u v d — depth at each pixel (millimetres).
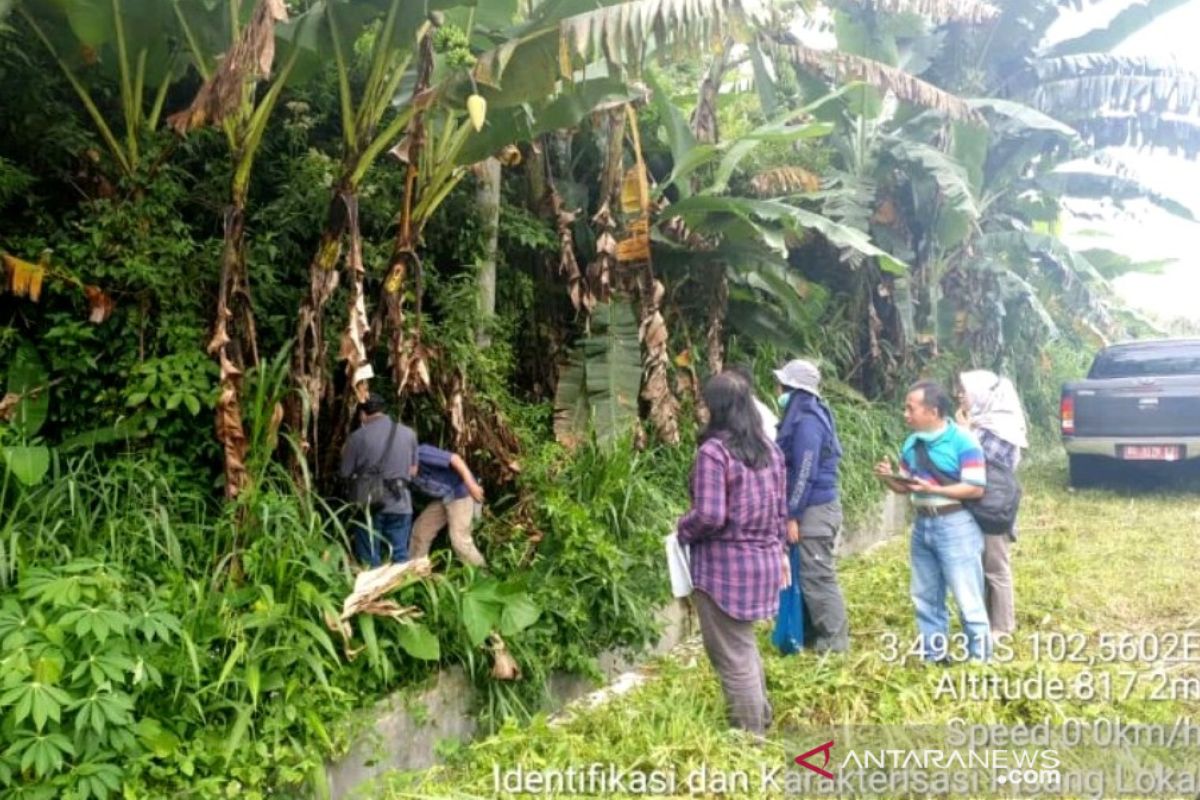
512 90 4117
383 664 3701
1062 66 10055
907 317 9758
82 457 3893
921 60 9828
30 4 4055
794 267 9617
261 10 3445
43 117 4281
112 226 4074
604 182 6539
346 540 4082
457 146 4531
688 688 4605
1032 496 9898
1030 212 11586
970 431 5191
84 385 4133
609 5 4266
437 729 3986
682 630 5832
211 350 3961
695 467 3990
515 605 4102
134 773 2885
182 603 3365
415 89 4125
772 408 7594
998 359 11930
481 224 5688
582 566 4871
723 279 7445
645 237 6402
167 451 4133
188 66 4793
